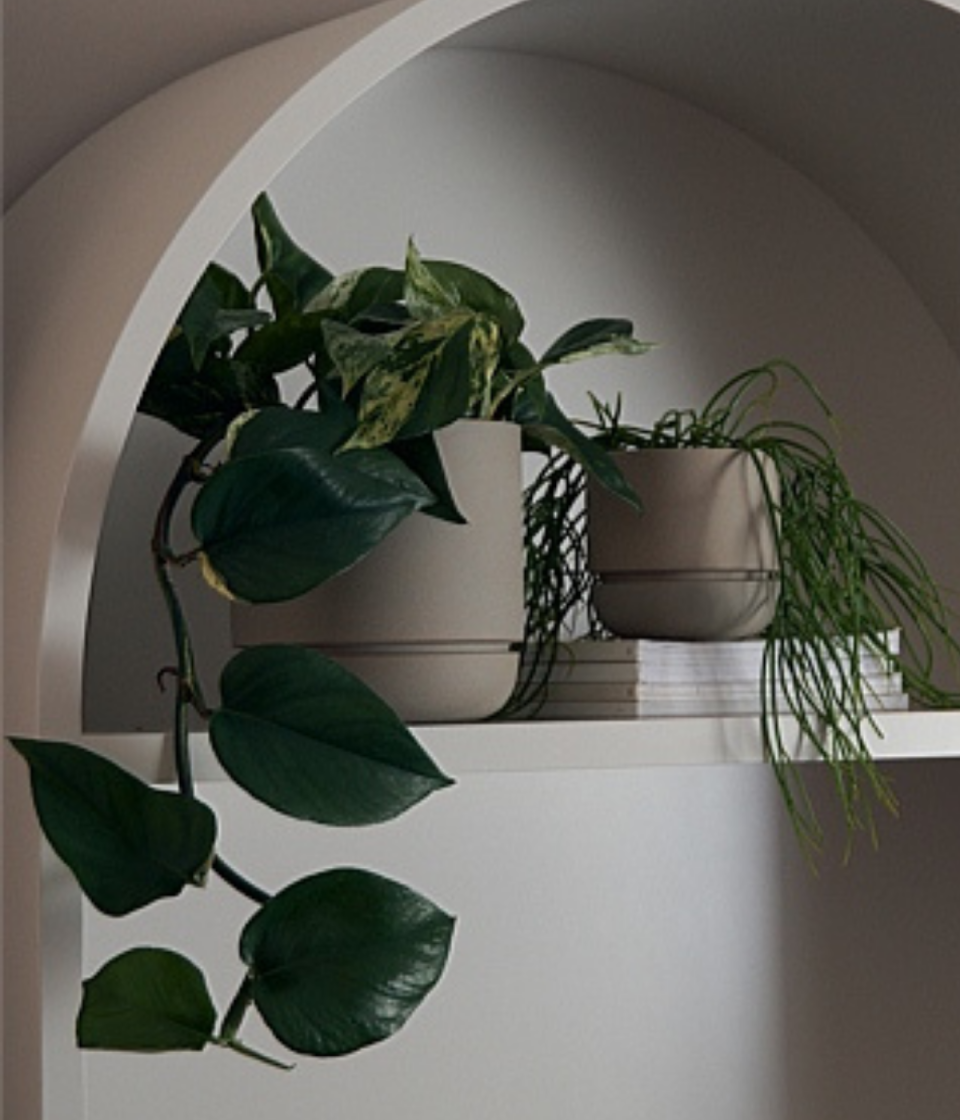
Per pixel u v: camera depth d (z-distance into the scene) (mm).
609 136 1592
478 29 1484
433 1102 1492
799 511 1314
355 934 1005
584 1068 1550
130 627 1372
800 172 1669
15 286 1214
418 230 1509
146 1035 991
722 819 1614
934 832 1701
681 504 1289
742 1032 1614
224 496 1031
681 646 1233
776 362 1354
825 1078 1649
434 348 1087
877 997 1672
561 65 1571
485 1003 1513
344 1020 995
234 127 1124
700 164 1629
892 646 1337
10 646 1095
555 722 1164
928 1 1352
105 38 1350
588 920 1557
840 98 1540
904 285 1705
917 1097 1688
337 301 1186
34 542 1082
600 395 1581
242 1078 1423
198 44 1376
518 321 1240
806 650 1264
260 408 1154
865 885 1670
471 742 1137
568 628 1488
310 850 1450
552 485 1361
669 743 1192
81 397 1076
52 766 991
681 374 1616
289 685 1037
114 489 1367
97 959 1365
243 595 1031
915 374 1705
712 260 1632
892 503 1685
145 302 1076
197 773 1095
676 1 1415
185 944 1401
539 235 1562
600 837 1564
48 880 1065
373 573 1119
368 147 1489
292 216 1456
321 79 1123
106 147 1257
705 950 1602
